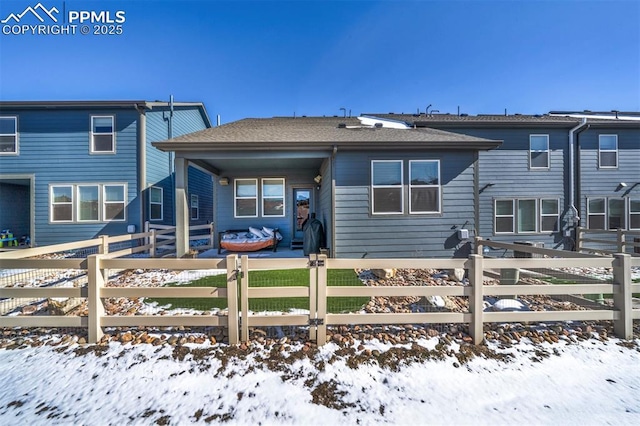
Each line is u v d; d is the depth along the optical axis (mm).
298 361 2539
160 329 3057
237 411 1987
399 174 6531
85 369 2430
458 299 4000
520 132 9562
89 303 2826
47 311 3531
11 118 9430
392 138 6570
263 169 9172
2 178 9414
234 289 2805
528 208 9477
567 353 2684
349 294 2869
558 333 3033
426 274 5328
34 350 2707
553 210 9516
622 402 2064
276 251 8383
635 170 9727
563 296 3916
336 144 6184
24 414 1945
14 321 2861
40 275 5598
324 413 1973
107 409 2000
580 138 9672
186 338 2877
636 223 9633
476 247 6020
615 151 9727
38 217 9445
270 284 4590
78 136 9523
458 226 6586
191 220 12359
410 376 2357
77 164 9531
